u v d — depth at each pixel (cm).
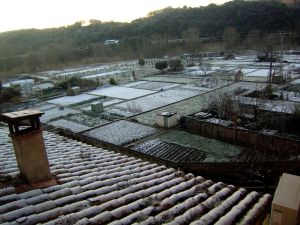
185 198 571
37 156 569
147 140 2103
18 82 4834
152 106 3002
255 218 510
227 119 2269
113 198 547
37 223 446
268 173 1020
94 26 11956
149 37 8844
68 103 3394
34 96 3838
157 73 5025
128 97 3472
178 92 3525
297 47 6644
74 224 445
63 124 2627
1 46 9094
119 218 480
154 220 475
